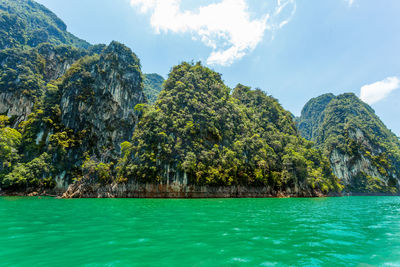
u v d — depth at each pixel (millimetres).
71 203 36438
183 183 58000
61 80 94125
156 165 59062
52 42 154250
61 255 9125
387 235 13641
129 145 66312
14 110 84875
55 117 81375
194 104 73875
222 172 62500
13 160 68625
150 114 67375
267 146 79125
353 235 13484
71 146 78312
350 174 126000
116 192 56562
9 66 94625
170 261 8523
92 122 85000
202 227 15320
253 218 20047
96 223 16688
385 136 151125
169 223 16859
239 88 115812
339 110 163375
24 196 59906
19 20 132625
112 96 88562
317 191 80375
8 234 12773
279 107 112938
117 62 93188
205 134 68438
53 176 70438
